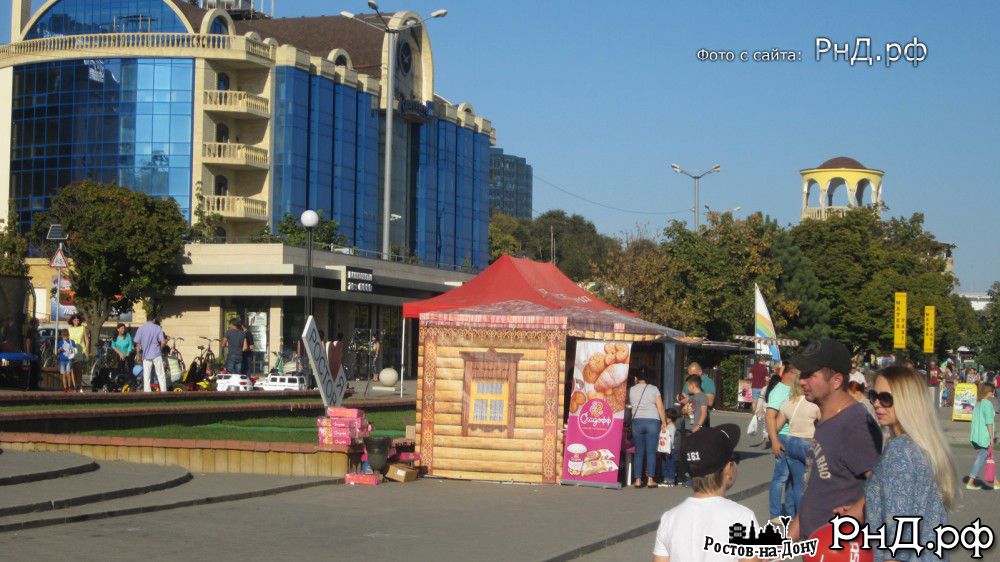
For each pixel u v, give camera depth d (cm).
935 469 591
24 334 2744
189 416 2377
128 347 2973
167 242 4959
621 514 1467
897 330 3981
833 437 704
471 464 1834
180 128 6141
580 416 1825
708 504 555
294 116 6500
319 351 1981
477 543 1192
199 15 6700
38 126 6231
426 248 7788
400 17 7500
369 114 7175
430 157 7869
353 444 1744
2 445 1775
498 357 1842
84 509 1288
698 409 1916
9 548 1062
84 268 4972
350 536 1212
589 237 14725
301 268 4841
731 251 5881
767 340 4356
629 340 1834
